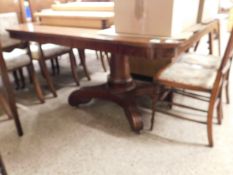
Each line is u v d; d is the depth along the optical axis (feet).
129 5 4.04
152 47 3.79
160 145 5.03
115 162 4.61
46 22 5.88
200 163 4.50
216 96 4.60
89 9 5.73
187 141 5.12
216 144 4.99
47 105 6.92
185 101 6.77
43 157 4.80
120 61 5.85
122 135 5.41
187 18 4.57
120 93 5.98
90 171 4.42
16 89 8.11
